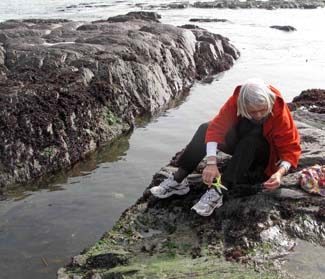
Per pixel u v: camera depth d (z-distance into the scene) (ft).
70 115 14.55
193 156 8.64
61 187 12.36
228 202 8.54
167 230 8.42
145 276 7.11
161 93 20.20
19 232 10.14
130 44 21.43
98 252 8.04
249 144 8.18
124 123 16.69
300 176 8.84
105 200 11.57
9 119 13.35
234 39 36.52
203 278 6.91
